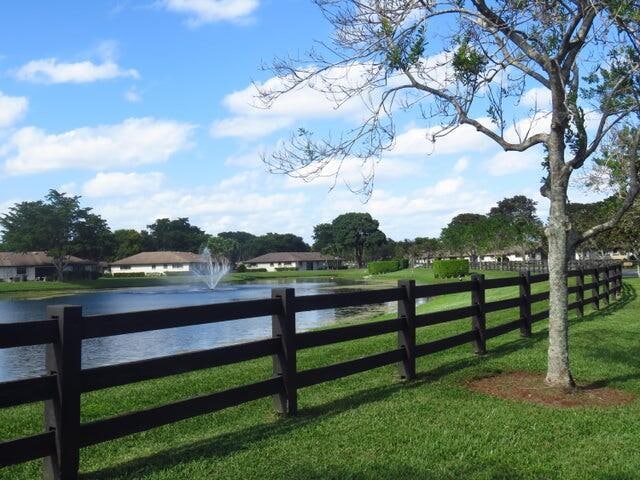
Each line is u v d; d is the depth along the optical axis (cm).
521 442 545
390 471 475
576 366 873
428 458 504
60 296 5803
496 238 7844
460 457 506
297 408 641
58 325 443
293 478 460
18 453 421
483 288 995
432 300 3300
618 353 975
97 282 8244
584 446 538
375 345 1120
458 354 977
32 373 1495
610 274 1983
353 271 11712
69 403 443
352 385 767
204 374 911
